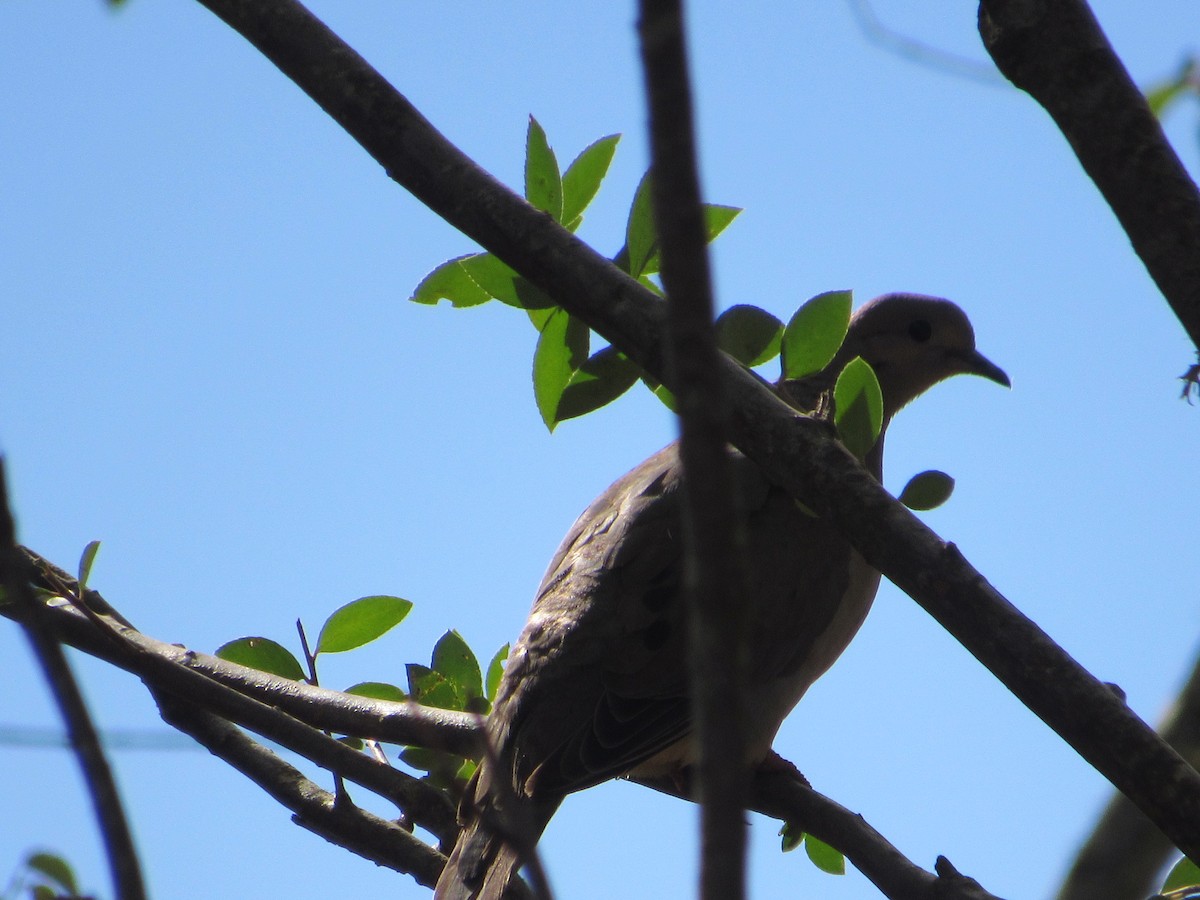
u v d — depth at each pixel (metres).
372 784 8.62
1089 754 5.60
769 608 10.92
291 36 6.91
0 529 3.57
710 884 3.07
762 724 10.84
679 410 3.32
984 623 5.80
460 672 9.08
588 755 9.76
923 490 7.60
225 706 8.23
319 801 8.78
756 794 8.23
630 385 7.81
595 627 10.22
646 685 10.06
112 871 3.47
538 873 3.42
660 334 6.38
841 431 7.33
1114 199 5.96
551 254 6.60
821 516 6.31
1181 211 5.84
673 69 3.41
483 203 6.68
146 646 9.03
